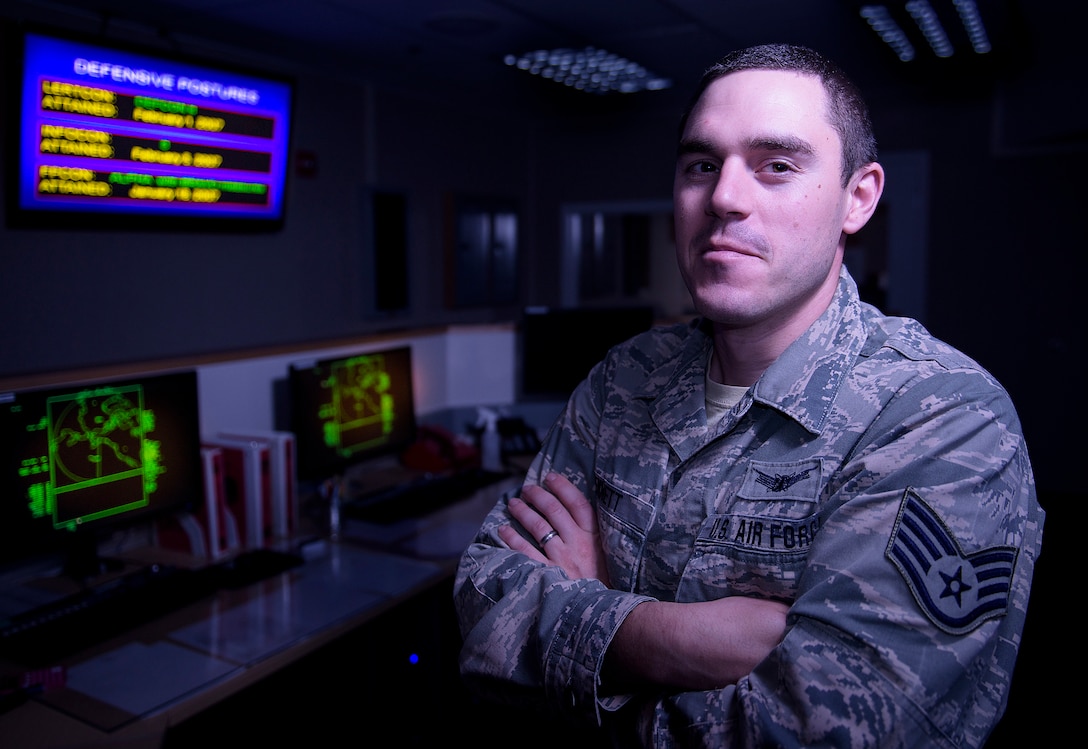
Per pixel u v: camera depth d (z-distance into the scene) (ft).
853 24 11.05
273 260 13.44
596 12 10.60
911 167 16.22
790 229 2.14
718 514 2.32
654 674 2.17
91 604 5.74
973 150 15.70
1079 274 15.11
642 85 15.17
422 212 16.66
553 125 19.58
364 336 9.63
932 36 11.64
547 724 2.89
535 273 20.56
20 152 9.30
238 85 11.22
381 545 7.29
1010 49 12.37
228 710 6.87
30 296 10.20
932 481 1.96
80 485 6.11
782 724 1.86
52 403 5.92
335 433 8.29
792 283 2.18
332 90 14.34
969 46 12.20
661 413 2.58
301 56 13.01
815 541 2.06
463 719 7.09
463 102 16.94
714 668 2.08
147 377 6.52
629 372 2.84
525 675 2.39
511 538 2.78
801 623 1.95
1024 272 15.55
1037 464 15.83
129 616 5.61
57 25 10.29
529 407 11.27
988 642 1.87
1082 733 5.21
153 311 11.67
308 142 13.96
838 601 1.91
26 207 9.53
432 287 17.15
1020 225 15.47
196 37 11.84
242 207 11.89
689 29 11.41
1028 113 14.21
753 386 2.34
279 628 5.60
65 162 9.69
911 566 1.88
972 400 2.05
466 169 17.84
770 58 2.21
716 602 2.16
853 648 1.85
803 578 2.05
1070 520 11.18
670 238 27.35
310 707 7.36
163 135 10.55
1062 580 7.36
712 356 2.62
